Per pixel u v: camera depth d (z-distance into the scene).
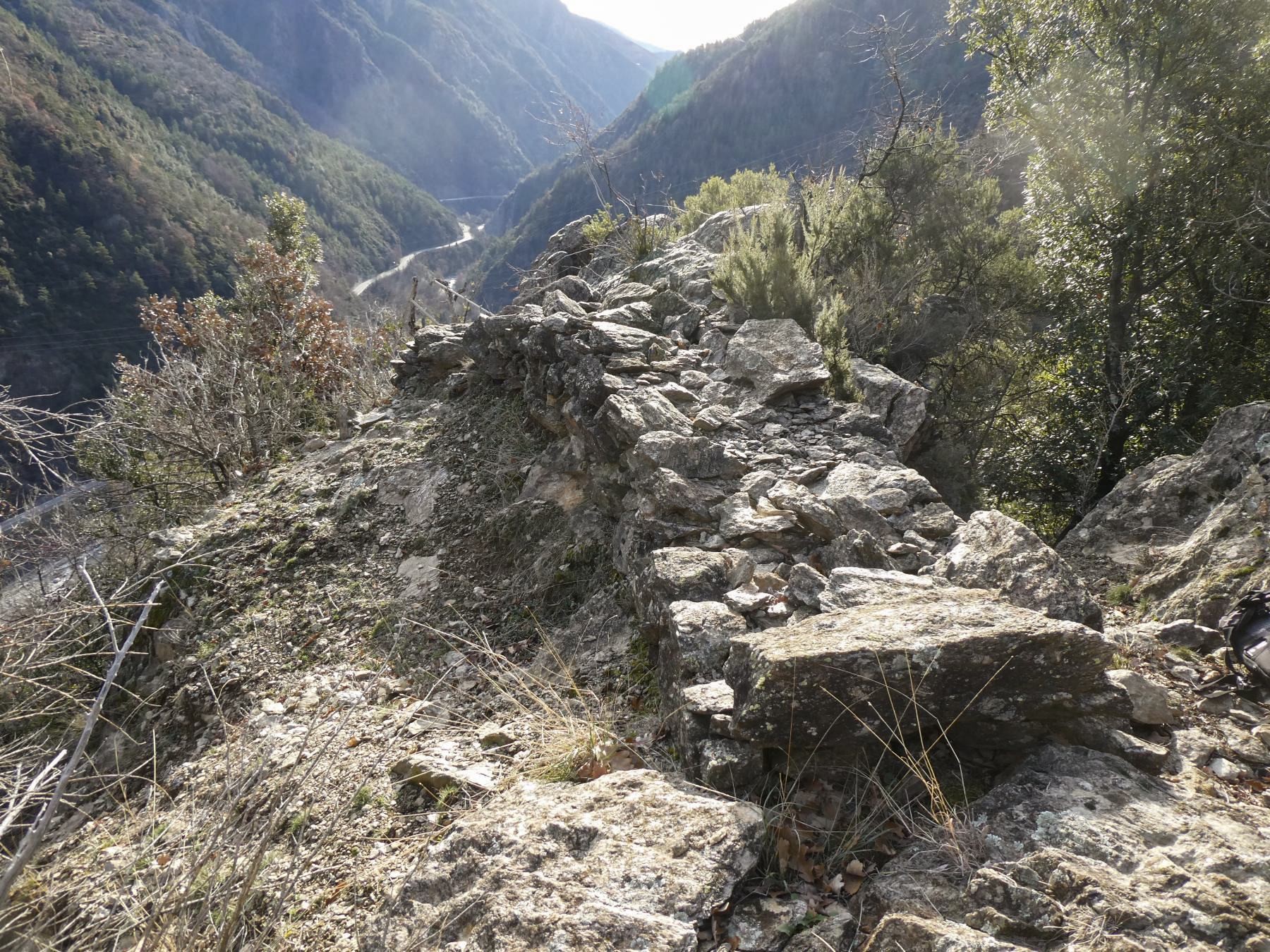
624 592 4.30
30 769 2.93
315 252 19.41
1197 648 3.15
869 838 2.25
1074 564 4.46
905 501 4.03
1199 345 12.91
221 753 4.11
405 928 2.08
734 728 2.43
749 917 2.04
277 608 5.33
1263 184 12.24
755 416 5.12
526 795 2.60
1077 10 13.94
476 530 5.49
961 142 12.05
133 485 9.96
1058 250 14.43
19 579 6.24
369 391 11.92
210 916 2.29
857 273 8.59
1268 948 1.64
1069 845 2.03
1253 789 2.30
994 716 2.35
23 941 2.66
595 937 1.83
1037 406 14.24
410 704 4.02
